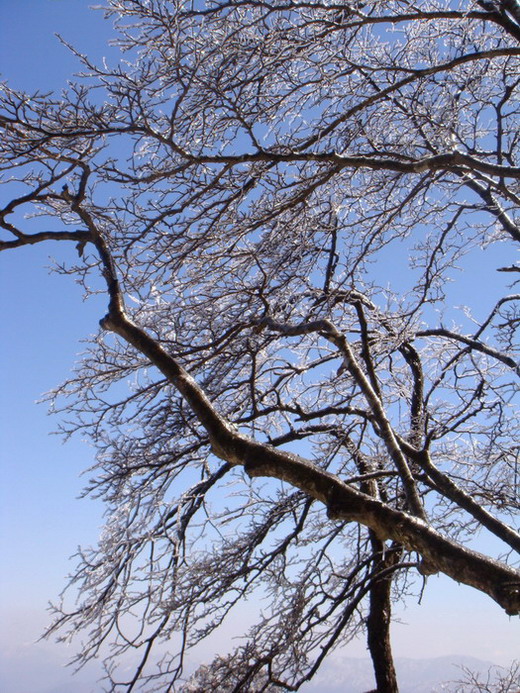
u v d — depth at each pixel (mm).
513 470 9422
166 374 3402
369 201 8430
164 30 6168
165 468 7945
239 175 6781
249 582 9109
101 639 7297
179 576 7766
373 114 7926
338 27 6676
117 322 3682
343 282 8180
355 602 9078
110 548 7078
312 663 9305
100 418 7957
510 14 6555
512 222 8914
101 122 5938
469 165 6219
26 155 5801
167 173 6062
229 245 7227
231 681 8844
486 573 2676
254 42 6508
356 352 8828
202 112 6457
